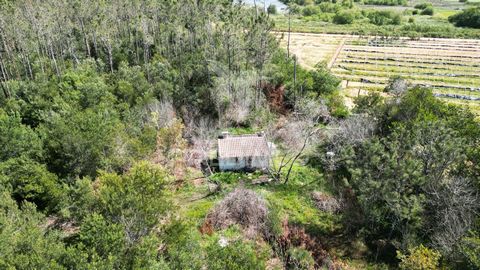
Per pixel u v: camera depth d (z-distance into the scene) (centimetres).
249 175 4591
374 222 3631
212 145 5106
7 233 2353
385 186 3297
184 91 5834
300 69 6975
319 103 5859
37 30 6625
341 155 4300
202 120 5388
